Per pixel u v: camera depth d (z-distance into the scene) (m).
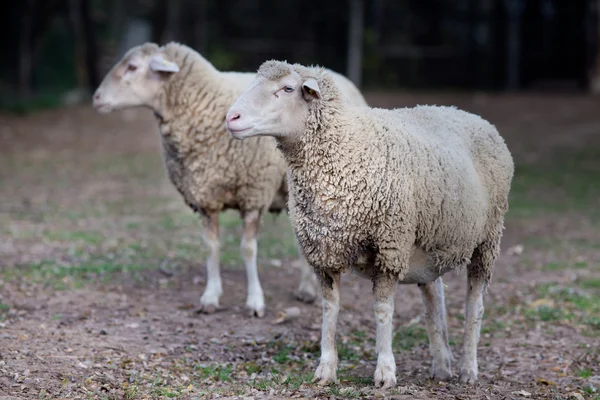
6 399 7.32
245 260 11.11
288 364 9.10
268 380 8.37
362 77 46.84
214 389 8.09
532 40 46.84
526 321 11.12
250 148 10.60
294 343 9.91
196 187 10.84
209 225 11.12
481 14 47.25
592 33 43.00
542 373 9.07
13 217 17.28
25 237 15.23
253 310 11.00
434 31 48.34
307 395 7.73
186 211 18.80
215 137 10.66
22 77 42.34
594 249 15.69
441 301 8.74
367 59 46.84
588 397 8.25
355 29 44.88
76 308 10.87
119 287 12.08
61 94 42.53
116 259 13.81
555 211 19.61
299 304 11.70
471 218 8.29
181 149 10.77
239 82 11.09
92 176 23.70
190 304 11.42
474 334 8.70
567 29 46.16
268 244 15.63
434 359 8.69
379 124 7.96
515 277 13.58
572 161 26.42
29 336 9.40
